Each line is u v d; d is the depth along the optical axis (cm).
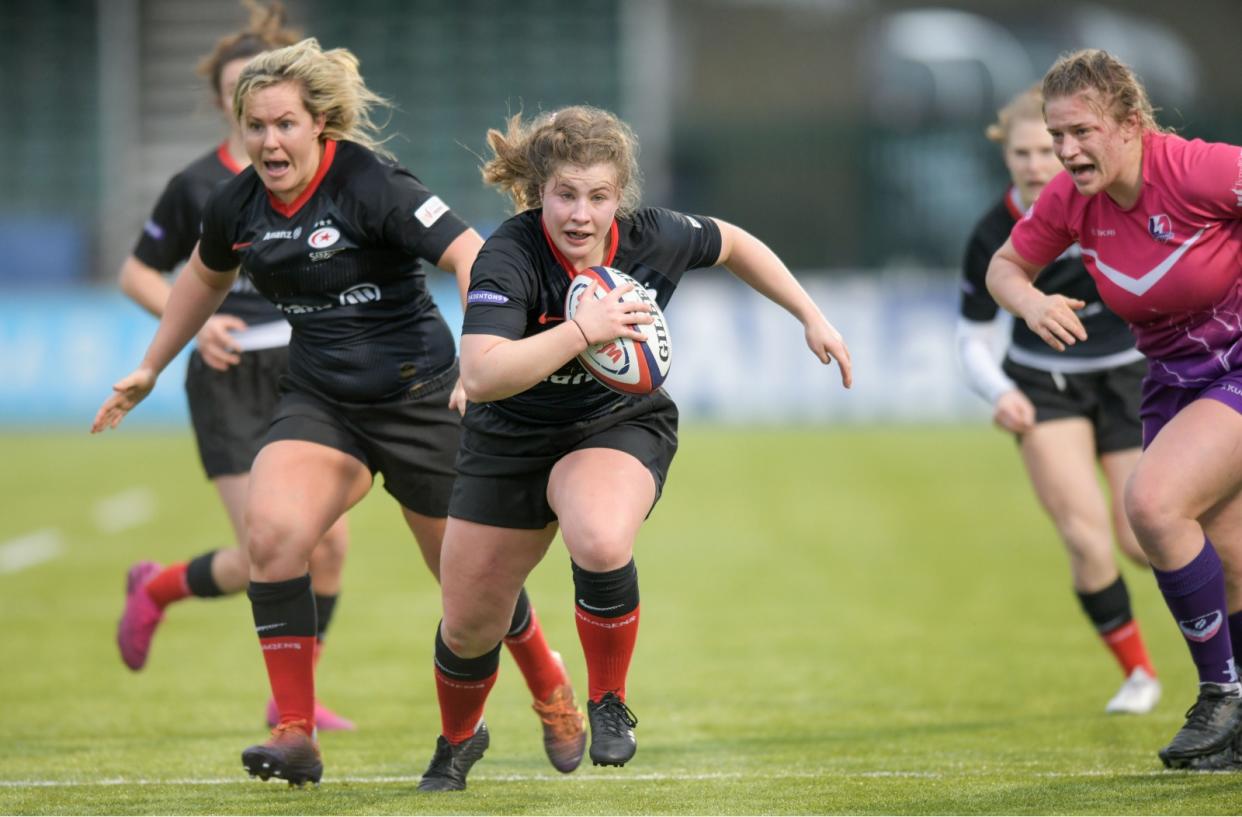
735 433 6122
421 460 1631
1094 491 2047
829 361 1487
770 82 9600
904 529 3994
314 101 1507
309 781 1558
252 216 1567
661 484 1441
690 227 1455
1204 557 1454
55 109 8175
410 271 1602
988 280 1587
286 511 1531
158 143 8269
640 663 2497
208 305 1658
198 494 4669
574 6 8331
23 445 5916
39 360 6394
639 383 1362
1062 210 1526
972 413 6319
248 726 2042
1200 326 1496
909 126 7344
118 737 1959
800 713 2091
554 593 3203
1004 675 2347
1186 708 2042
